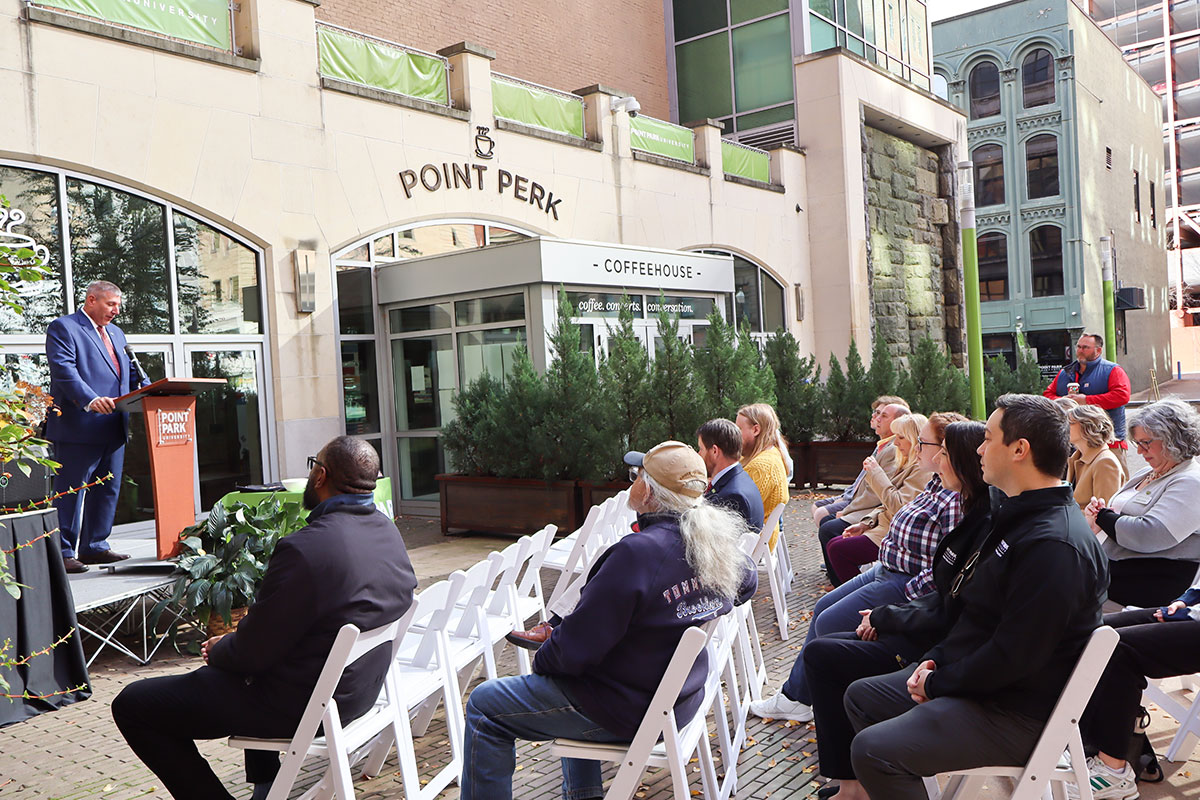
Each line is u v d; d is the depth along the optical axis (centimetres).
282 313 1049
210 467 986
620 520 650
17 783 404
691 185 1628
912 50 2256
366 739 325
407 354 1183
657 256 1230
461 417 1033
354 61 1138
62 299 870
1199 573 375
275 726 315
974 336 1228
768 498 573
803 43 1881
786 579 688
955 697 274
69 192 880
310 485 336
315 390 1079
